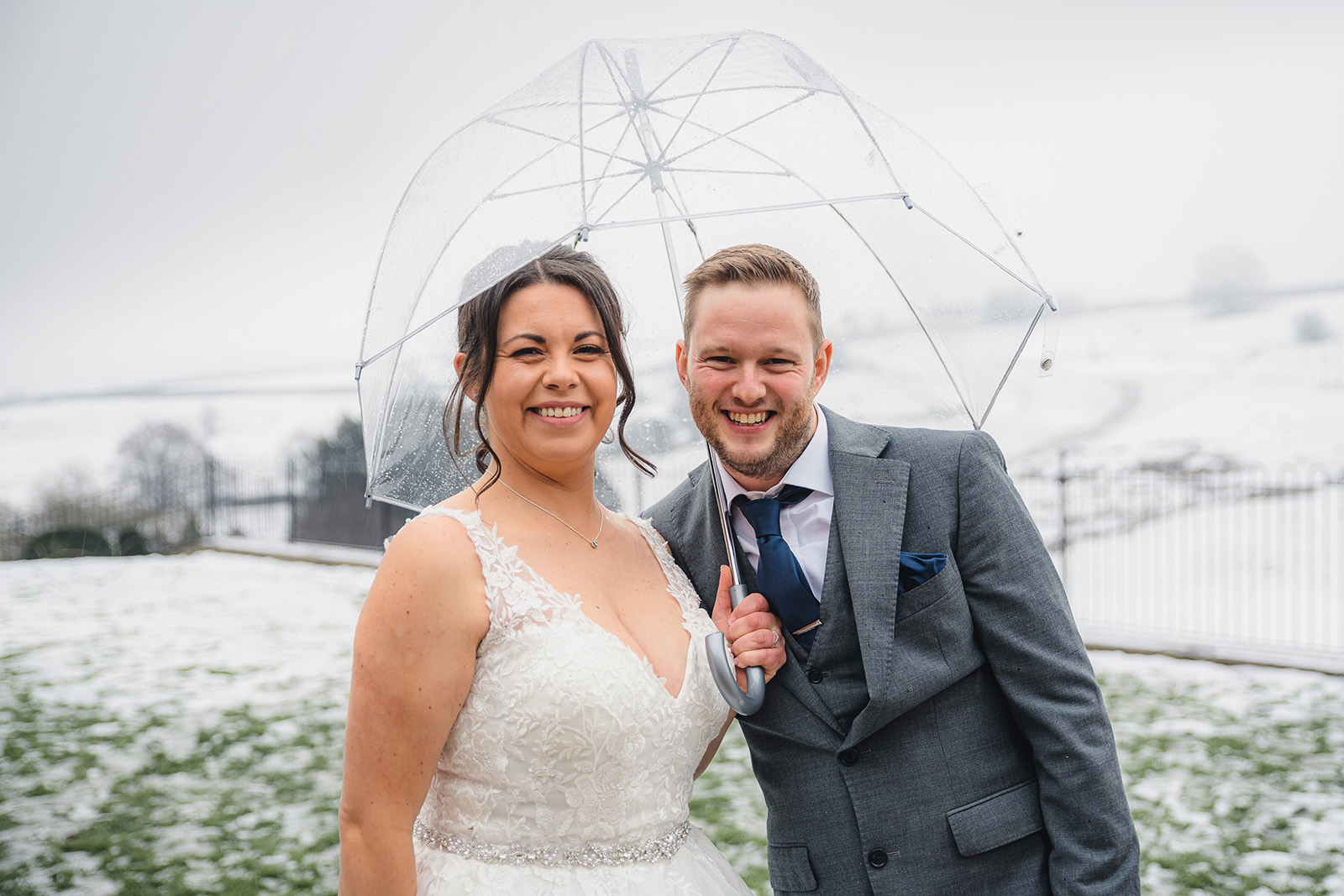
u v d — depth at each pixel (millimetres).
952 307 1909
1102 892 1574
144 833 4895
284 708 7211
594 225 1521
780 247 2008
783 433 1684
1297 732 6398
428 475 1983
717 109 1697
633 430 2152
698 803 5188
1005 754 1733
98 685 7992
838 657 1718
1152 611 12312
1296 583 13023
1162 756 5980
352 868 1469
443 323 1875
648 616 1717
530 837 1534
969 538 1734
